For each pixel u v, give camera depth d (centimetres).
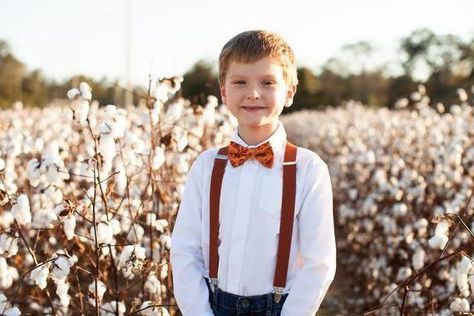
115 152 274
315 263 200
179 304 212
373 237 561
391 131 761
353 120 1316
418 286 387
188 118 364
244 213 205
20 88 2720
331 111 2114
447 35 3169
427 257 438
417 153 595
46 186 285
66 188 373
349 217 649
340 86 3997
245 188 206
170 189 347
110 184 293
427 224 473
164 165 340
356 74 3994
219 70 217
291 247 205
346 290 568
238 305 204
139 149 286
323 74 4125
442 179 487
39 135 648
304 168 208
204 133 417
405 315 378
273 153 208
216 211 209
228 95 208
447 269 406
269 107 204
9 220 339
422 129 639
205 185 215
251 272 204
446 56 3111
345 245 693
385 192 519
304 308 198
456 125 613
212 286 211
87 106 267
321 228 202
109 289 300
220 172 212
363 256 599
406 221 491
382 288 493
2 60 2856
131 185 355
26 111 1105
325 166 210
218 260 209
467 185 482
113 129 263
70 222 270
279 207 204
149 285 284
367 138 860
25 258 386
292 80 214
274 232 203
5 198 268
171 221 339
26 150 347
